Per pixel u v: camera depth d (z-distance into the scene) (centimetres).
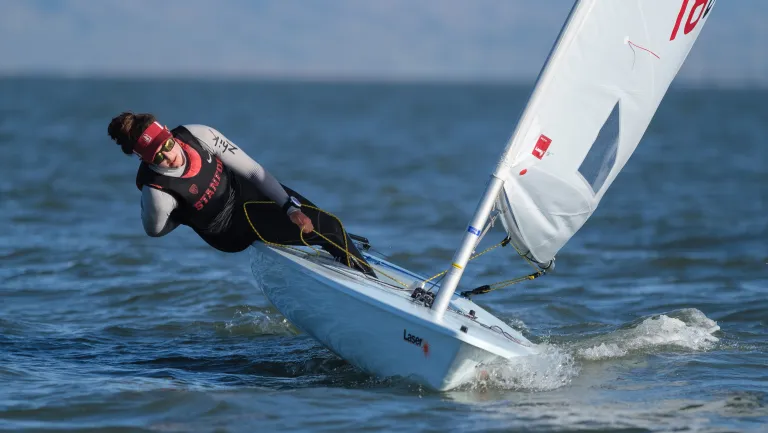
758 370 2103
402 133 13788
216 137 1944
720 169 7862
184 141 1875
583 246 4128
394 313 1819
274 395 1862
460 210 5238
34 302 2908
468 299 2339
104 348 2356
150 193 1827
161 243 4006
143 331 2561
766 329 2564
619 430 1667
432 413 1753
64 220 4603
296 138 11938
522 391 1912
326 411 1762
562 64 1875
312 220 2055
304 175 6969
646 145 11112
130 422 1689
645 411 1784
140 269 3434
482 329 2003
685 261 3703
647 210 5300
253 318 2711
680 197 5919
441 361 1820
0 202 5138
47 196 5419
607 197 5947
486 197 1881
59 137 10762
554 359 2038
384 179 6825
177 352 2327
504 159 1881
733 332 2523
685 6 1897
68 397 1827
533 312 2834
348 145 10712
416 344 1839
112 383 1953
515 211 1928
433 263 3706
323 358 2248
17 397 1823
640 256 3866
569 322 2716
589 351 2266
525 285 3278
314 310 2016
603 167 1950
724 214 5119
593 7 1859
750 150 10231
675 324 2539
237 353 2316
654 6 1878
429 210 5231
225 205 1948
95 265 3488
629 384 1980
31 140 10156
